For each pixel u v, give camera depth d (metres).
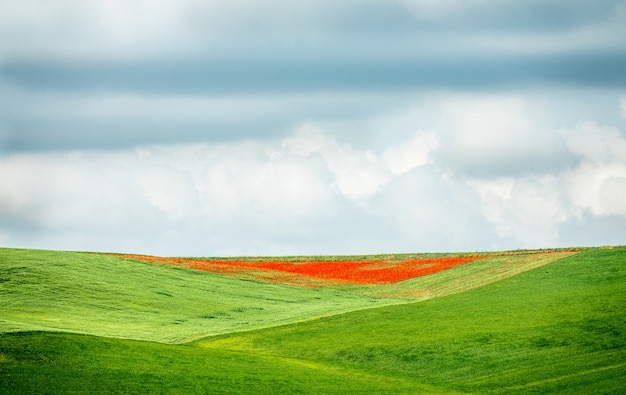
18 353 39.69
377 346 46.62
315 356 46.41
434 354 43.47
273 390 36.81
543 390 34.88
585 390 33.91
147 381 37.00
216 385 37.09
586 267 61.88
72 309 61.91
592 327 43.72
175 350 43.84
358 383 38.91
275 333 53.94
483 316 50.69
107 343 43.12
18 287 66.88
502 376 38.19
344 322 55.25
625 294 50.06
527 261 75.62
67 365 38.56
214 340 52.75
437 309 55.81
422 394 36.53
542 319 47.19
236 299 71.06
